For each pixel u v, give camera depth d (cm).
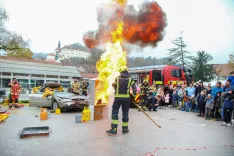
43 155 376
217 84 859
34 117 809
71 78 4669
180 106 1179
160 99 1294
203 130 611
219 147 438
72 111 1009
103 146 433
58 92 1067
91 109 752
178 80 1756
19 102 1412
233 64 3678
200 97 920
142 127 634
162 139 496
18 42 2775
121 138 499
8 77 3741
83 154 383
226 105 698
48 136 511
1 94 2403
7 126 631
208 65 3641
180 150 415
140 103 1107
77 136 513
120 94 548
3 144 441
